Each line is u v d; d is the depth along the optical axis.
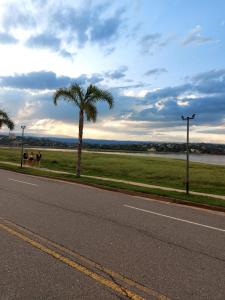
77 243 7.71
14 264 6.27
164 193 16.94
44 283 5.50
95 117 24.94
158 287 5.50
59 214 10.84
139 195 17.12
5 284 5.43
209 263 6.71
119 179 24.05
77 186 19.48
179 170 31.95
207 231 9.50
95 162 39.53
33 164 35.84
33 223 9.45
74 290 5.29
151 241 8.14
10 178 22.19
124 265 6.43
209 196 16.78
